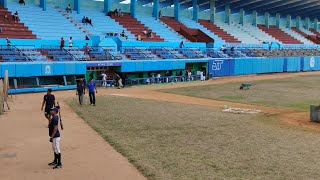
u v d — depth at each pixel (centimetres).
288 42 9056
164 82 5078
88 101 3180
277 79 5731
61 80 4219
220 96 3662
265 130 2045
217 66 5994
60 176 1313
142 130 2023
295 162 1457
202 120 2322
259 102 3253
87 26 5625
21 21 4947
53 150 1498
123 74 4766
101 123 2220
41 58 4178
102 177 1303
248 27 8894
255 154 1565
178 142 1762
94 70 4516
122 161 1484
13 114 2548
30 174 1333
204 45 6612
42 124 2212
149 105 2983
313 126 2181
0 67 3641
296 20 10431
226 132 1981
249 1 8181
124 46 5341
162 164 1426
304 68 7706
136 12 6988
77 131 2025
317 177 1288
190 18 7919
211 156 1531
